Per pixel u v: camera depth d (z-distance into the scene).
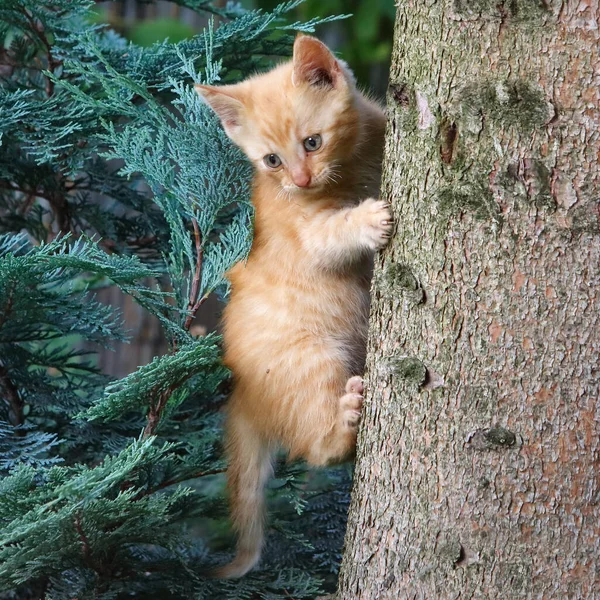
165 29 9.92
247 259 5.88
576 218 3.91
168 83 6.16
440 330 4.18
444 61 4.13
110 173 7.11
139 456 4.55
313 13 10.14
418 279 4.27
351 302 5.95
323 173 5.77
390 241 4.47
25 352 6.18
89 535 4.86
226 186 5.63
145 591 5.80
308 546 6.01
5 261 5.06
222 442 6.24
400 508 4.37
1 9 6.23
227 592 5.69
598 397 3.99
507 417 4.05
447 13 4.11
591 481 4.02
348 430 5.51
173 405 5.38
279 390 5.86
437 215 4.16
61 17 6.77
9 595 6.05
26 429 6.06
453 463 4.18
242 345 5.97
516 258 3.98
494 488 4.08
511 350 4.02
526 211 3.95
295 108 5.79
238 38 6.53
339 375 5.81
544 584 4.05
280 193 5.93
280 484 7.59
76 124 5.98
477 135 4.02
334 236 5.47
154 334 11.05
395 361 4.34
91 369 6.51
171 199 5.89
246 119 5.99
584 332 3.96
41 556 4.84
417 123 4.27
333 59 5.84
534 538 4.05
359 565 4.60
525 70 3.93
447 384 4.17
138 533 5.10
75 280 7.99
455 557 4.17
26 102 6.13
